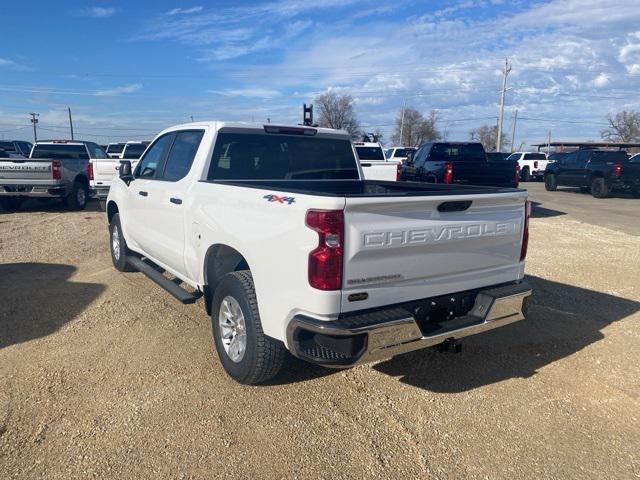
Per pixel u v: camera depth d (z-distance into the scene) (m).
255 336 3.65
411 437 3.35
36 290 6.25
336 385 4.02
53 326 5.10
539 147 70.62
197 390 3.88
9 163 12.68
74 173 13.93
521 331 5.18
